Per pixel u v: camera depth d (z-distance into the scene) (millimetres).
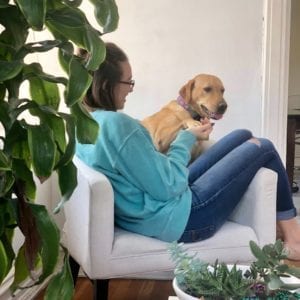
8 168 758
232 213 1791
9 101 851
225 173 1663
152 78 2285
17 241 1778
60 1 881
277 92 2275
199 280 933
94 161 1597
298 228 1833
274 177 1646
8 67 774
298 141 4289
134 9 2262
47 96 984
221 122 2285
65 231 1929
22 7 745
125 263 1547
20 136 860
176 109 2279
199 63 2273
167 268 1579
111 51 1701
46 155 802
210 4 2244
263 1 2230
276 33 2242
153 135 2275
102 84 1670
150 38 2273
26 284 1868
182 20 2258
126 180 1599
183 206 1577
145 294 2072
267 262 943
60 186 902
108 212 1517
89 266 1535
